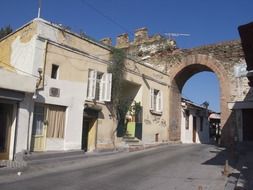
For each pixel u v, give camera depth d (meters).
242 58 23.53
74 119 16.33
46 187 8.74
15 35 16.38
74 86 16.48
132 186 9.13
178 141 26.98
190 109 31.89
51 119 15.28
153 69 24.17
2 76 12.48
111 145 18.95
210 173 11.52
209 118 39.16
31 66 14.53
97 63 18.23
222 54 24.53
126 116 21.64
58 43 15.73
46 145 14.93
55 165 13.08
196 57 25.73
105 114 18.73
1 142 13.14
